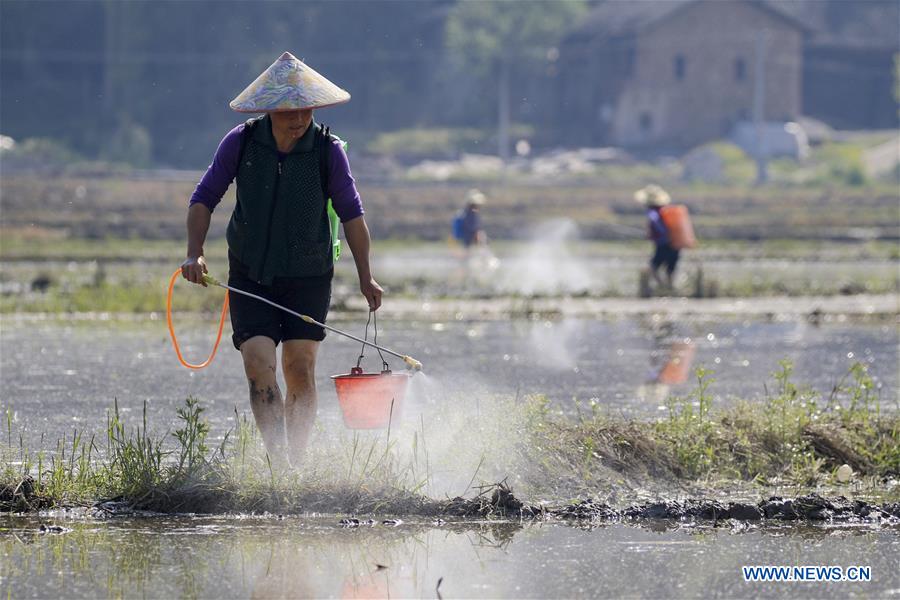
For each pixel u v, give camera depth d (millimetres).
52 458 29141
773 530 25141
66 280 101938
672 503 26500
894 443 31875
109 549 22719
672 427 31812
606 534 24562
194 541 23391
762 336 67500
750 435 32094
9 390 42844
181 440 27312
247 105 26609
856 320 78375
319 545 23297
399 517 25562
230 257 27750
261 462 27047
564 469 28969
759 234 193500
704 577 21422
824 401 40469
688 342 64062
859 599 20250
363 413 27203
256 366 26969
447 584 20844
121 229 184250
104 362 52000
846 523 25891
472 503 26109
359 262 27734
